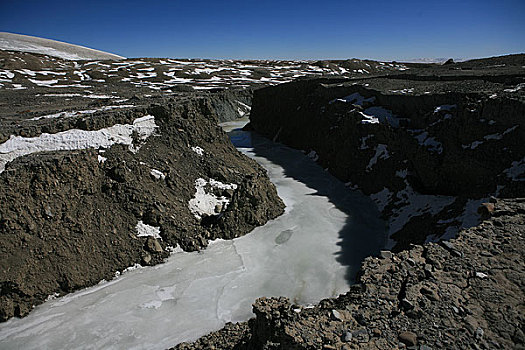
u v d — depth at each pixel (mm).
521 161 12797
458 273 7211
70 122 14695
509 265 7320
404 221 15508
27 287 10398
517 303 6359
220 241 14305
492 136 14375
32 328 9734
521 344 5609
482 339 5723
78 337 9453
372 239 14891
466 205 13273
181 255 13281
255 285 11695
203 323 9977
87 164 13281
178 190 15523
